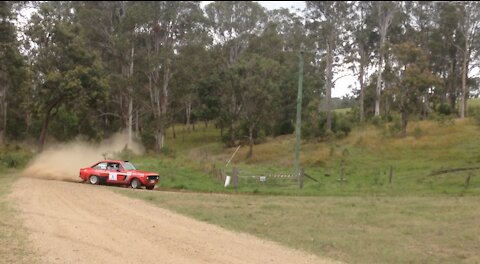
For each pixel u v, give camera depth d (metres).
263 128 63.28
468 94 69.62
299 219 14.90
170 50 59.91
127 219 14.16
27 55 43.03
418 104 49.00
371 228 13.48
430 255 10.45
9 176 29.48
